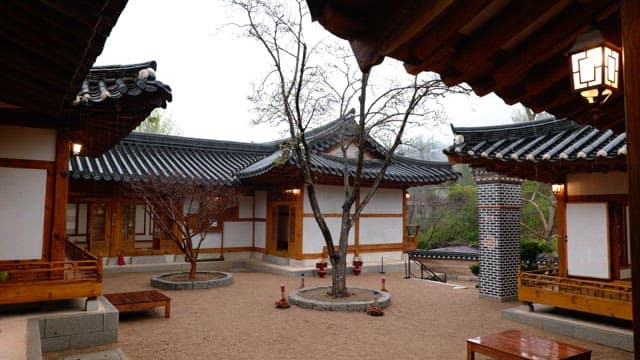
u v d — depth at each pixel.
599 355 6.98
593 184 9.04
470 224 24.05
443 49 2.69
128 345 7.05
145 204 14.73
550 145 8.42
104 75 7.48
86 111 7.22
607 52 2.46
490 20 2.52
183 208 16.16
